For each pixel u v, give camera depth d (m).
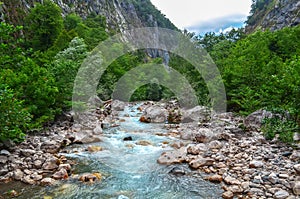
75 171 8.71
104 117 19.23
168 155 9.85
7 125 9.28
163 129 15.73
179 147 11.34
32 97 12.75
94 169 8.94
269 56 21.66
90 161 9.69
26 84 12.57
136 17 114.62
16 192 7.07
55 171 8.50
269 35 26.52
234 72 18.73
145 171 8.82
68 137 12.14
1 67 12.20
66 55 21.78
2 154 9.00
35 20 33.12
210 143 10.88
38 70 13.11
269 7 86.00
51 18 32.78
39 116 13.33
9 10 31.86
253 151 9.84
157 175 8.48
